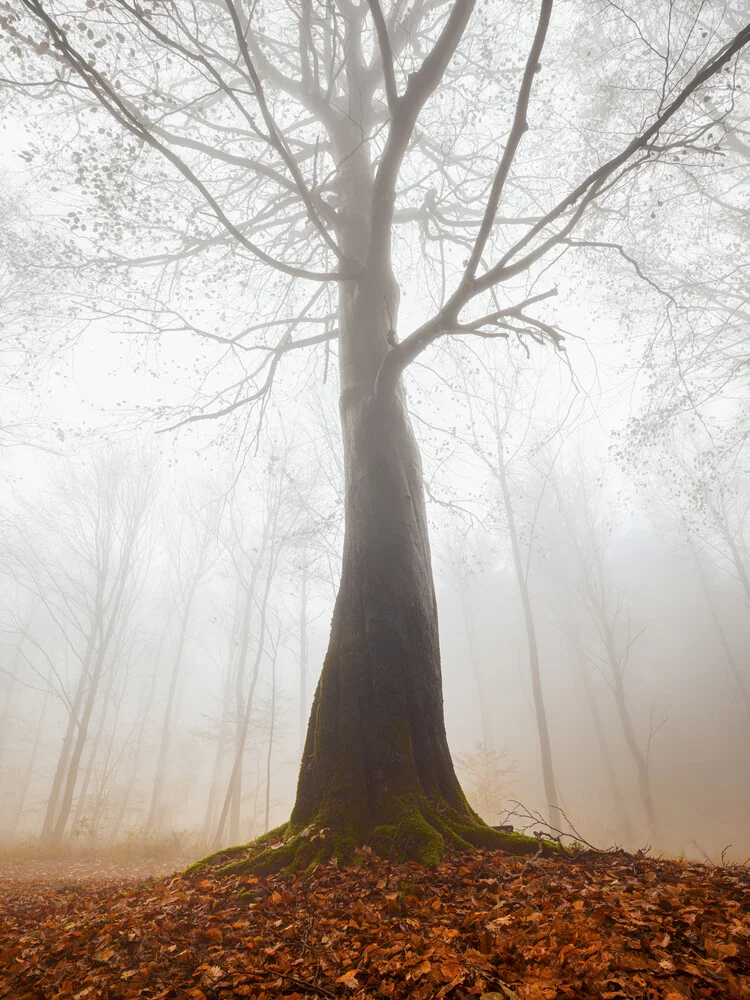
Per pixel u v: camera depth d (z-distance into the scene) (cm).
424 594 592
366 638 559
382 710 512
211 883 425
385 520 617
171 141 934
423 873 381
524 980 213
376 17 511
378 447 664
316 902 349
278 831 509
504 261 556
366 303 758
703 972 206
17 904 547
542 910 292
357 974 244
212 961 282
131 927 346
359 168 950
